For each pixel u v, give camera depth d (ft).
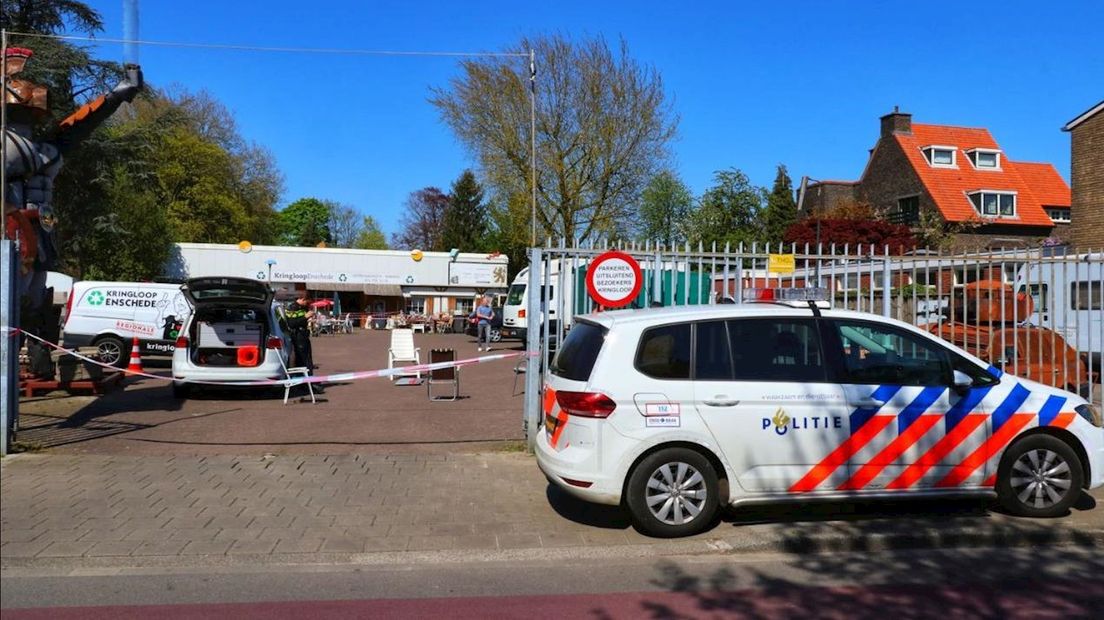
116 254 123.54
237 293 43.88
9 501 22.43
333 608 15.94
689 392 20.04
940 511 22.61
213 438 31.55
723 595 16.90
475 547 19.66
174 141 162.20
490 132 103.04
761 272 31.32
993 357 31.04
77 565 18.08
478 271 160.04
